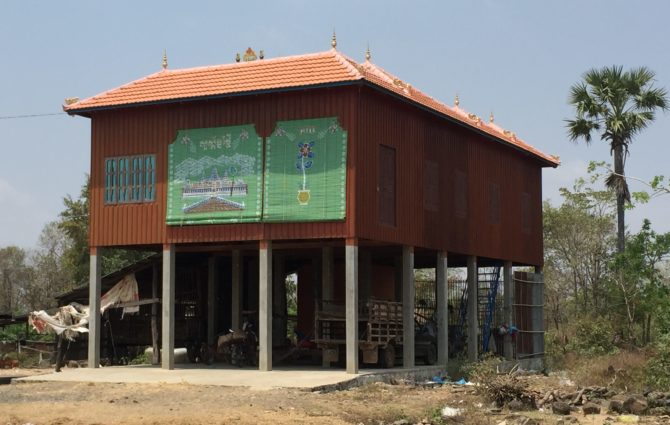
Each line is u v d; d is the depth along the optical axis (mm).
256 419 18750
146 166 30641
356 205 27469
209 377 26781
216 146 29500
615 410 22062
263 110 28922
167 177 30250
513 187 39906
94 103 30953
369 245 31234
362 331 29891
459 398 23281
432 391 25234
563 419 20172
